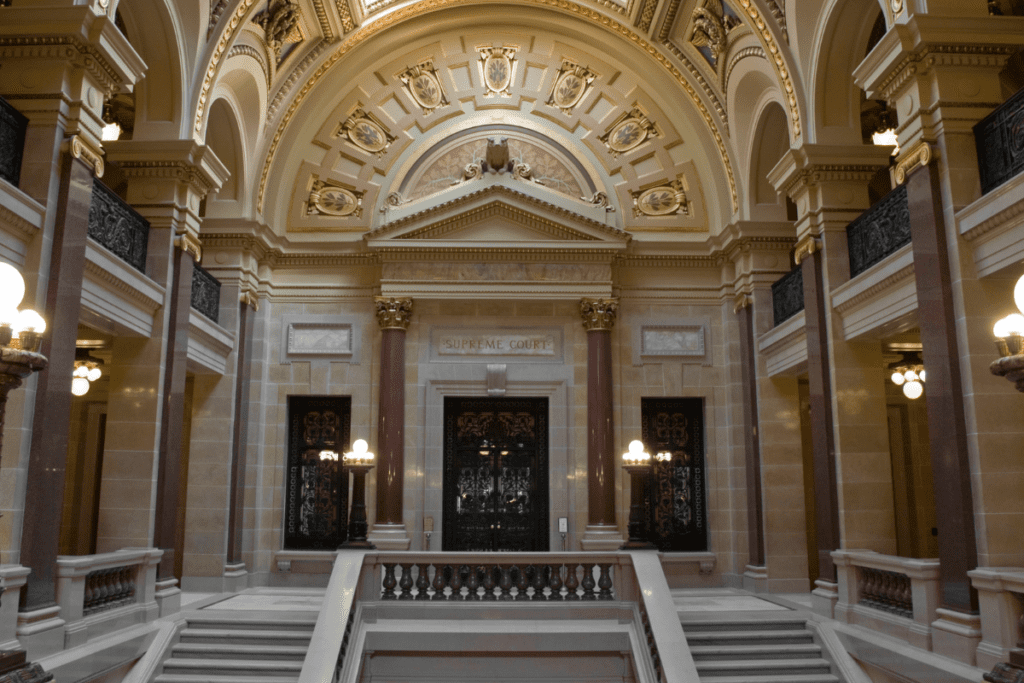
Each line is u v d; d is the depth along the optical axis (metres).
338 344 15.86
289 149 16.09
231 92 14.02
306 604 12.44
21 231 8.23
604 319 15.59
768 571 14.12
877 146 11.78
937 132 8.98
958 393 8.56
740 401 15.53
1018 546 8.19
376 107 16.61
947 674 7.99
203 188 12.31
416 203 16.38
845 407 11.42
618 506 15.41
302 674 8.60
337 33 15.20
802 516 14.29
